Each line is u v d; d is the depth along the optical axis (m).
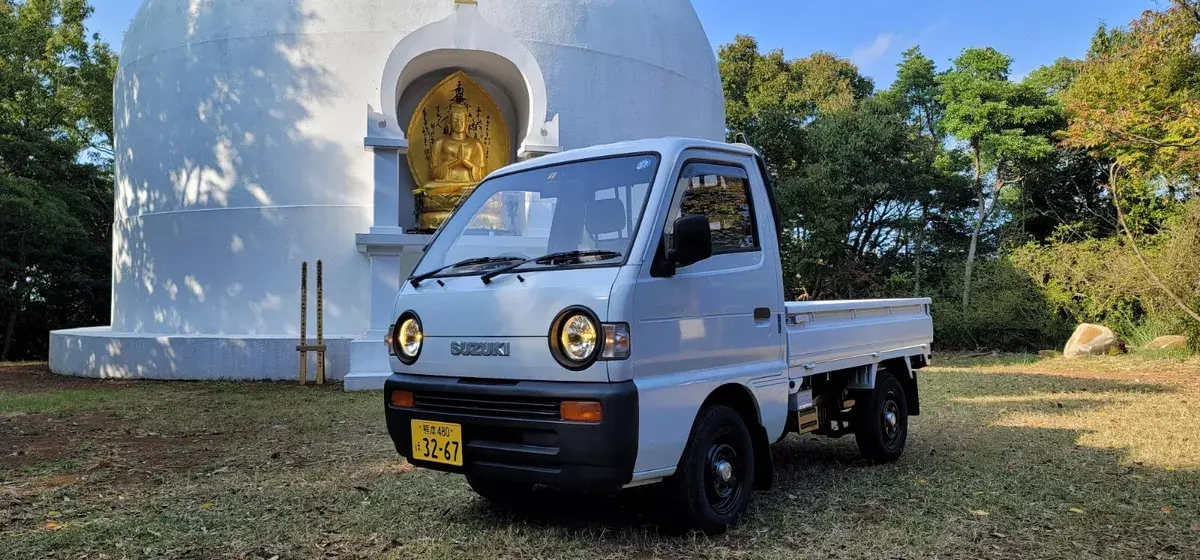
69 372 14.50
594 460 3.91
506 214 4.85
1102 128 14.64
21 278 21.75
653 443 4.04
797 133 24.69
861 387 6.25
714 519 4.42
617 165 4.66
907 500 5.19
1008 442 7.17
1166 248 17.19
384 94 11.98
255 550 4.31
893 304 6.85
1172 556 4.11
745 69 32.53
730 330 4.66
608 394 3.90
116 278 15.06
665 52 14.91
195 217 13.33
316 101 13.06
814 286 24.14
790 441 7.33
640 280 4.11
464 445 4.31
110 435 7.97
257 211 13.08
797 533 4.48
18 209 18.25
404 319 4.70
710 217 4.72
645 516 4.84
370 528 4.66
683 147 4.67
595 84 13.88
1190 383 12.02
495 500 5.13
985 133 23.00
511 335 4.18
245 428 8.26
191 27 13.57
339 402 10.09
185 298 13.38
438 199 12.91
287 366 12.48
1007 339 20.20
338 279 12.91
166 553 4.29
